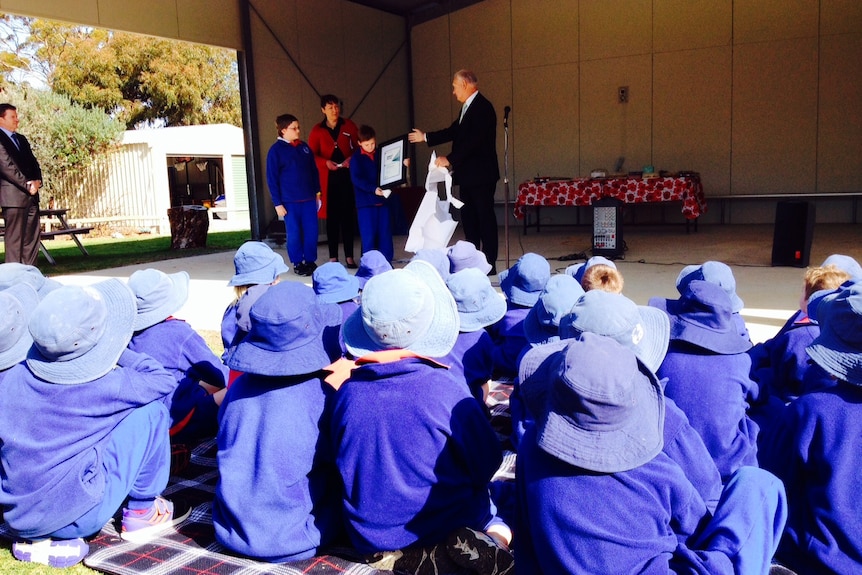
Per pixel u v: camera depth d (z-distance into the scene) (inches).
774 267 279.0
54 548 87.4
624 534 61.1
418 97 529.7
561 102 488.1
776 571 74.0
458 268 155.5
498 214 512.1
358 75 482.0
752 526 67.1
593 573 61.3
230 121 1121.4
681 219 459.5
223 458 86.0
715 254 320.5
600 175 430.0
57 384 84.5
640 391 60.9
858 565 68.4
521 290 140.3
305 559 85.2
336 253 331.0
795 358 106.7
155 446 93.4
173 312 115.4
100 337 87.2
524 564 69.2
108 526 97.9
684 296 95.6
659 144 466.0
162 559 87.2
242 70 406.6
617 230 317.1
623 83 470.0
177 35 368.5
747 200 450.0
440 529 79.4
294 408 83.6
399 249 392.8
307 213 304.2
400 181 292.0
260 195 420.5
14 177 305.7
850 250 312.2
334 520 87.9
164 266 356.2
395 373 77.2
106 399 87.0
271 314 81.6
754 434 92.9
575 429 60.2
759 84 437.1
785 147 436.5
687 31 449.4
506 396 139.6
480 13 502.0
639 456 59.9
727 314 91.8
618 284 111.3
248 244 138.8
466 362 115.3
